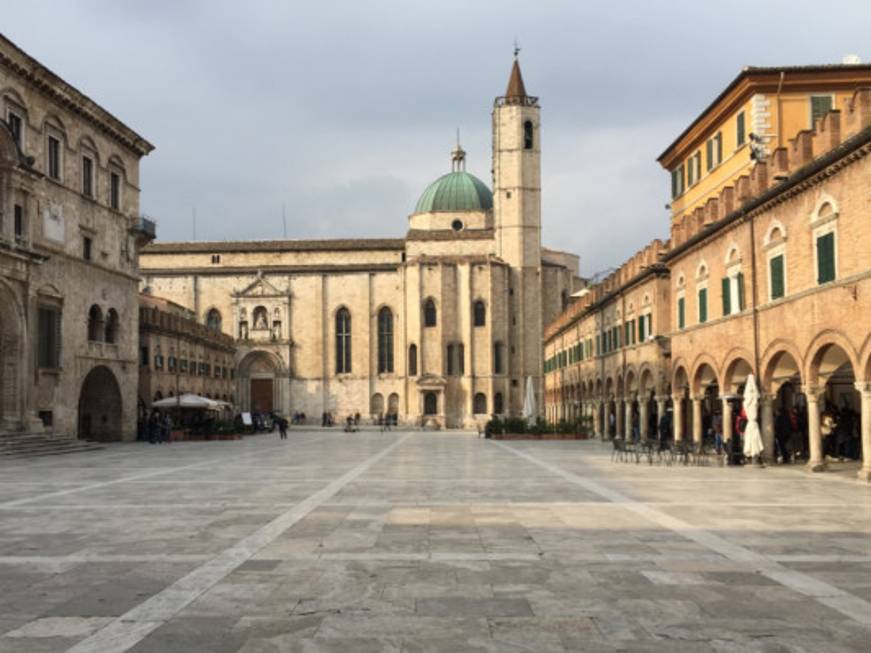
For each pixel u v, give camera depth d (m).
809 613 11.12
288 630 10.49
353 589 12.57
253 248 126.88
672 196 56.59
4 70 49.22
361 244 126.62
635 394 56.09
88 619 11.06
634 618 10.91
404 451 51.09
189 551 15.70
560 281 122.62
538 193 121.50
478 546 15.97
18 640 10.16
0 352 48.44
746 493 24.86
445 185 130.62
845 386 39.66
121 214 64.50
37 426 49.62
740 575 13.36
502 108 121.94
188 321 87.31
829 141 29.25
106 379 62.94
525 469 34.97
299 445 60.31
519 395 118.94
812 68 41.44
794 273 32.09
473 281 118.38
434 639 10.08
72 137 57.16
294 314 123.44
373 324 122.81
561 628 10.49
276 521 19.44
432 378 116.25
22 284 49.41
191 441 67.31
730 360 38.41
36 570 14.12
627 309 57.88
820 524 18.52
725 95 44.56
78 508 22.09
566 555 15.02
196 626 10.70
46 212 53.19
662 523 18.73
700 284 42.78
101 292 60.69
